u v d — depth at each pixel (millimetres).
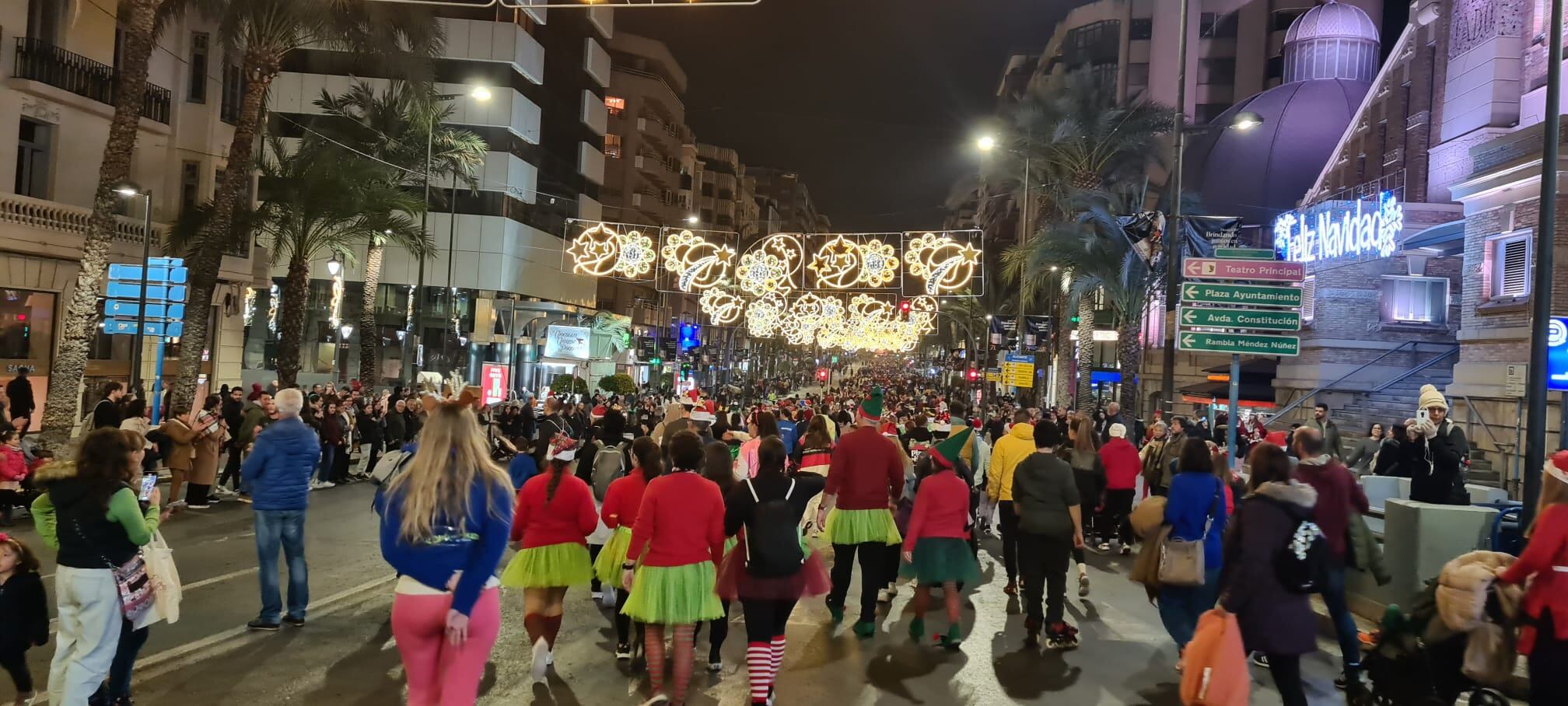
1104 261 30016
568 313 48594
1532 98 23984
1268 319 12641
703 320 81938
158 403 17109
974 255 20594
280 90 45312
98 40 24422
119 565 5332
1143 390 45125
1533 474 8852
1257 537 5543
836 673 7340
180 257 25219
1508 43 25156
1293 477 5895
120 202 25156
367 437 20938
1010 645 8312
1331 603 7137
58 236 22641
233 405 17391
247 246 29344
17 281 21875
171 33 26391
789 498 6531
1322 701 7043
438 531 4199
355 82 45156
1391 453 15219
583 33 56812
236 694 6324
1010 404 37156
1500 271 21234
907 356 190125
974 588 10969
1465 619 5914
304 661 7098
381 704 6195
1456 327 29297
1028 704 6711
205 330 22578
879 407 8648
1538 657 5238
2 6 21578
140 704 6059
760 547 6352
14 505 13148
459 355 46156
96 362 24234
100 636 5262
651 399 32156
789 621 9008
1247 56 70250
